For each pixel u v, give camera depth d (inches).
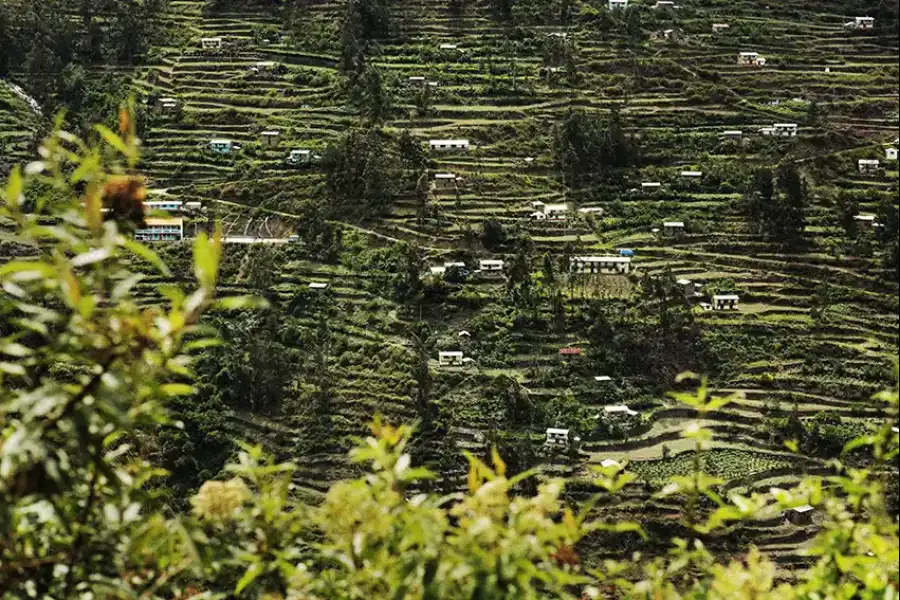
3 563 313.9
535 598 304.5
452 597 307.9
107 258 323.3
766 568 350.3
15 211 296.0
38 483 286.5
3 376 332.8
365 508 318.7
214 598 346.9
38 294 316.8
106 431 316.8
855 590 354.3
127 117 333.7
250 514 348.8
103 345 289.3
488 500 308.2
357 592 322.0
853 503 352.8
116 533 327.9
